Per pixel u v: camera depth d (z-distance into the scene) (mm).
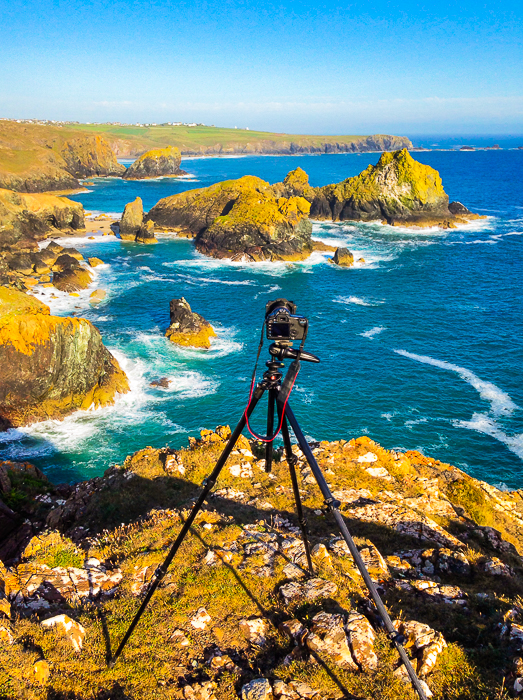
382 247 93688
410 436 35125
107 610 6980
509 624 7027
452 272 78812
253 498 13859
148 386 42719
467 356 48906
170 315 55406
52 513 15508
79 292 68562
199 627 6684
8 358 34938
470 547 12633
